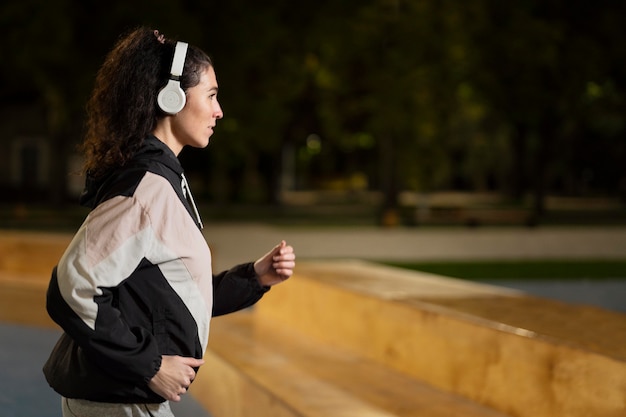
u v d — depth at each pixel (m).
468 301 5.90
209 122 2.70
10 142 46.81
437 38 26.88
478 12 27.09
